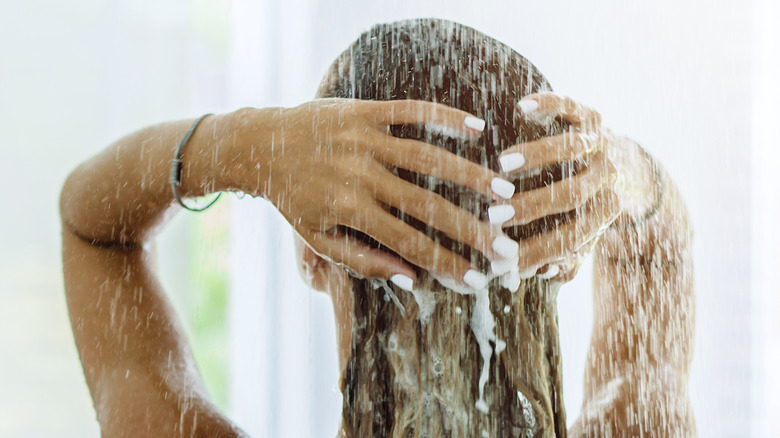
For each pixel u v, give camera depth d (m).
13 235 2.94
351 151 0.56
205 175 0.66
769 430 1.75
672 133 1.46
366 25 1.01
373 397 0.62
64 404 2.73
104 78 2.96
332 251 0.59
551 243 0.58
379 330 0.61
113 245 0.78
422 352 0.60
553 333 0.64
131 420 0.76
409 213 0.55
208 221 1.85
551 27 1.18
